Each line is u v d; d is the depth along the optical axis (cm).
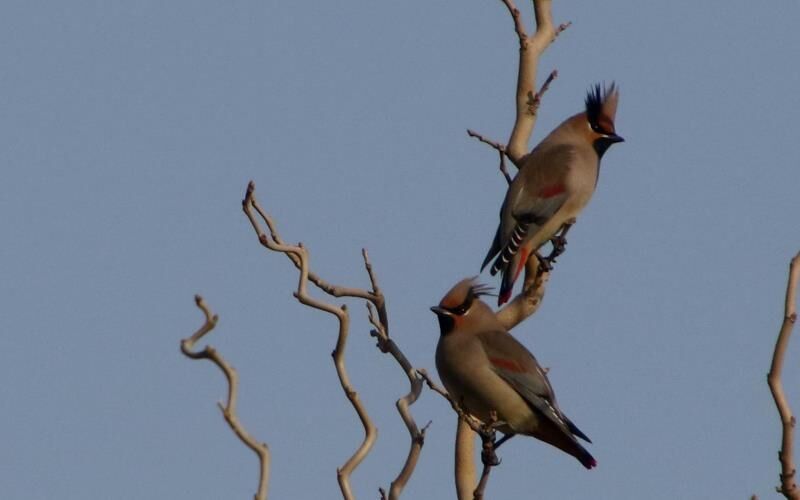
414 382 1004
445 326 1248
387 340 1012
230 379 760
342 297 1008
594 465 1240
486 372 1221
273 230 966
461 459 1071
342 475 892
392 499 941
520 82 1211
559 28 1224
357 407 908
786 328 830
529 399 1221
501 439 1272
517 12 1216
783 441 831
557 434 1238
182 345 746
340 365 920
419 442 961
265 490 761
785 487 832
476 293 1252
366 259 1021
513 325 1273
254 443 764
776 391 833
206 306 741
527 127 1213
